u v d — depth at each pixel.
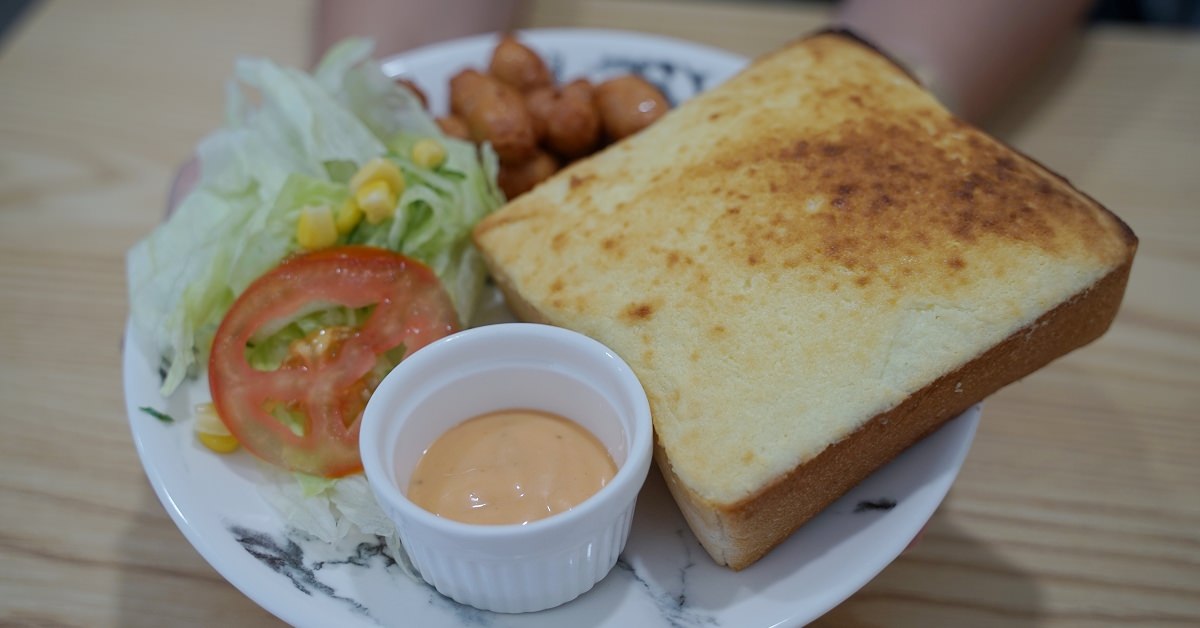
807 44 0.36
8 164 0.44
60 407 0.35
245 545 0.27
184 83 0.48
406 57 0.41
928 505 0.27
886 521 0.27
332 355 0.30
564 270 0.30
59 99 0.47
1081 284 0.28
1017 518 0.32
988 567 0.31
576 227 0.31
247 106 0.37
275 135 0.35
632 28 0.50
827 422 0.26
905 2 0.45
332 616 0.25
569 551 0.24
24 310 0.39
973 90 0.43
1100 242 0.28
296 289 0.30
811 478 0.26
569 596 0.26
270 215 0.32
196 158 0.38
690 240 0.29
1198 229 0.40
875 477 0.28
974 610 0.30
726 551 0.26
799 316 0.27
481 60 0.42
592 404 0.28
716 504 0.25
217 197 0.34
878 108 0.32
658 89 0.41
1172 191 0.42
